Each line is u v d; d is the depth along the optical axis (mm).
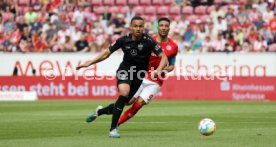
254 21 76500
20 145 26016
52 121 40000
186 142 26906
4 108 55219
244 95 69250
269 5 78688
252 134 30766
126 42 30219
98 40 76812
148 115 45688
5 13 80312
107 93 70938
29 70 72250
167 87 70375
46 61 71938
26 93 72125
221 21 76250
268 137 29125
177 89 70125
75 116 44938
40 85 72062
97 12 81625
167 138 28766
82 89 71312
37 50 77000
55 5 80875
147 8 83188
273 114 46719
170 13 82688
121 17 79250
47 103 63438
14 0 81188
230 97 69438
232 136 29594
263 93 68938
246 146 25469
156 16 81938
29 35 77875
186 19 81250
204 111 50281
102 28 78375
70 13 79875
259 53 68750
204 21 79188
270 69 68750
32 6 81500
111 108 32469
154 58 34531
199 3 82188
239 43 74562
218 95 69625
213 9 80938
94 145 25859
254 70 69062
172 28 76375
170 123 38344
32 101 68000
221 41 74625
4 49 77750
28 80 72188
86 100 69250
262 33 75062
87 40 76625
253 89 69062
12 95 72250
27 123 38312
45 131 33031
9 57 72500
